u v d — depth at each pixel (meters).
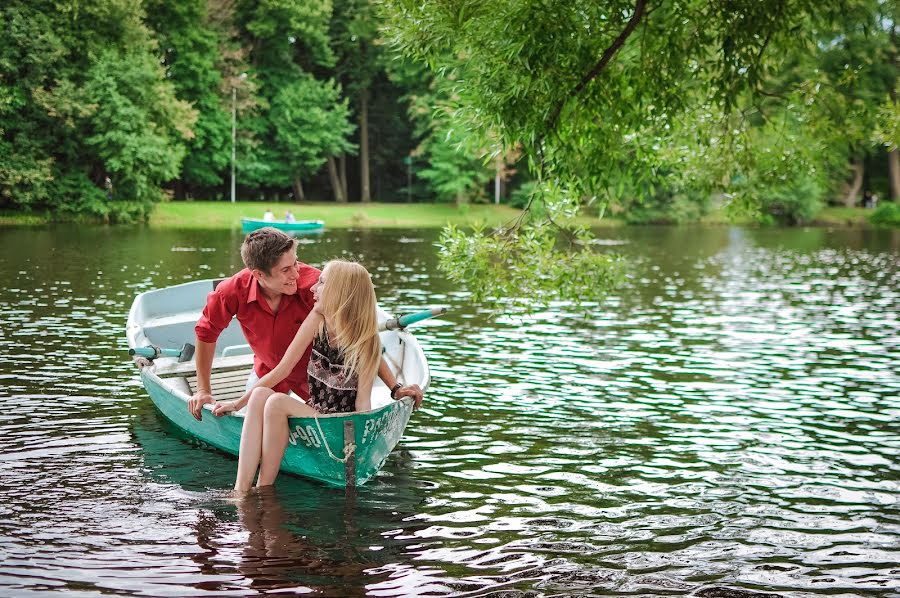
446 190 48.59
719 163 7.95
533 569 4.06
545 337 10.73
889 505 5.04
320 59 49.59
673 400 7.57
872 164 57.34
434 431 6.50
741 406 7.39
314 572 3.98
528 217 7.34
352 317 5.06
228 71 45.44
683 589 3.88
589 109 6.61
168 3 41.53
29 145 34.34
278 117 47.66
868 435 6.54
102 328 10.51
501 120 6.30
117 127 35.19
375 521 4.64
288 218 35.69
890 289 16.89
